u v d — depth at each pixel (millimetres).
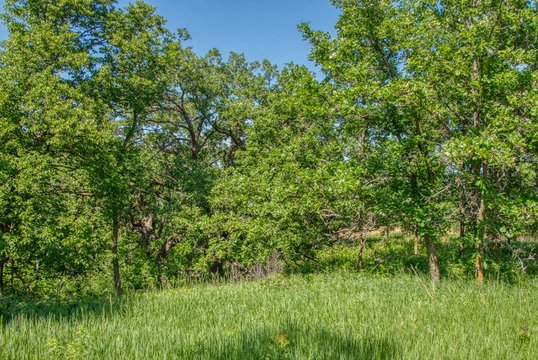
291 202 11289
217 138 21391
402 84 7832
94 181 14438
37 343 4457
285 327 4801
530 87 7891
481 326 4750
